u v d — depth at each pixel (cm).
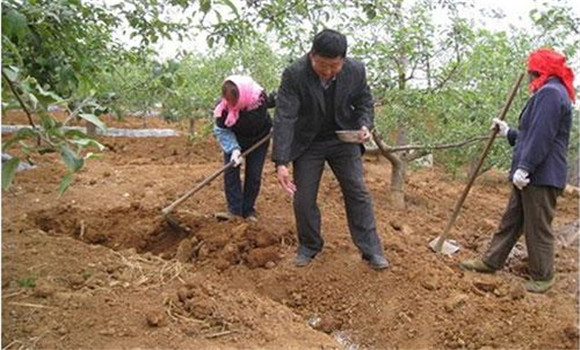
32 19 351
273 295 438
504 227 462
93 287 373
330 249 482
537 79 433
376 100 591
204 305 360
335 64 400
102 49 499
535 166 416
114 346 315
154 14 477
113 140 1098
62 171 741
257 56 801
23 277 372
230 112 511
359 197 450
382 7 539
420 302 408
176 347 322
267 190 655
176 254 489
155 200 625
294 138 443
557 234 602
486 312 396
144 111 980
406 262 456
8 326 321
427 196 712
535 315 393
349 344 390
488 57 588
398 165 631
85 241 519
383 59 570
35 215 541
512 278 478
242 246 484
